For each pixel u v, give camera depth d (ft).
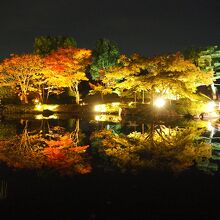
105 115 141.69
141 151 60.85
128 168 48.29
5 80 151.94
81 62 154.10
